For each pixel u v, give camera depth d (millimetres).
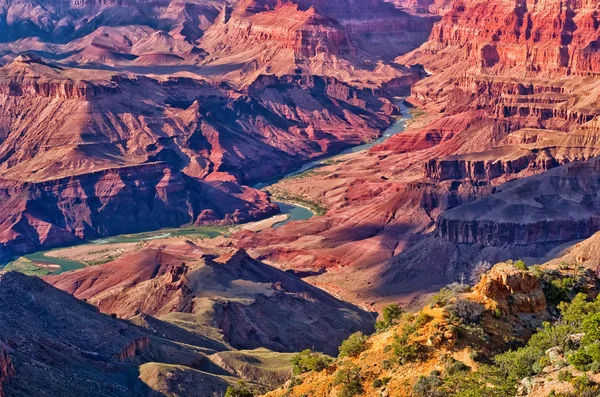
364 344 132000
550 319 123875
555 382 100125
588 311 120312
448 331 118188
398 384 114875
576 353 101188
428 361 116562
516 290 125938
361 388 119000
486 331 119438
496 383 105625
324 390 123688
